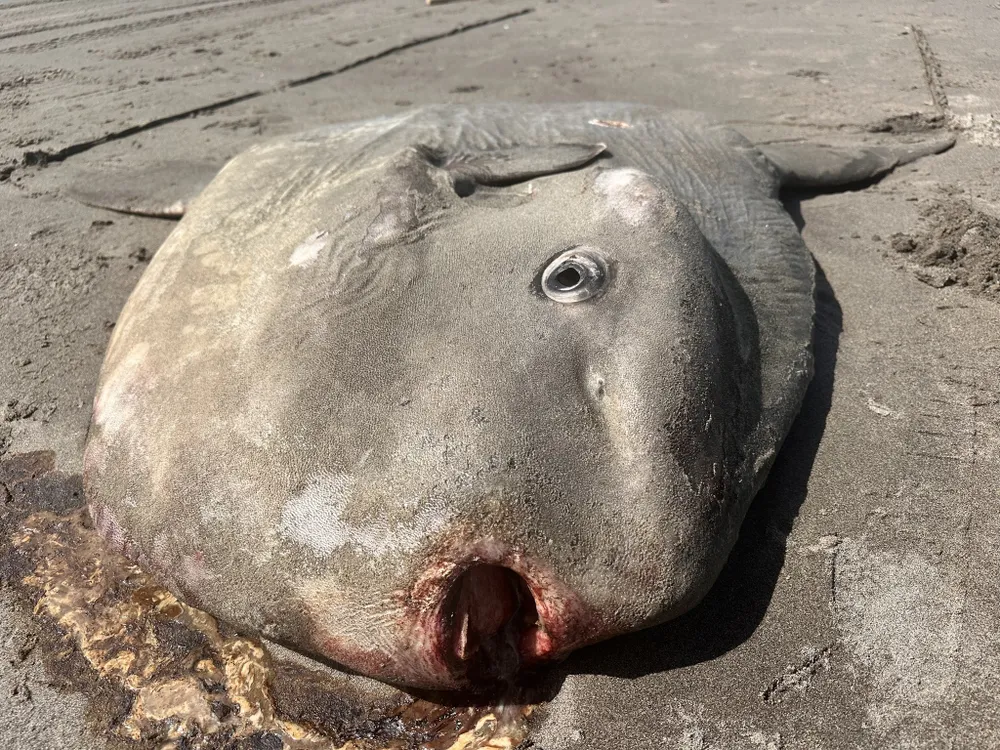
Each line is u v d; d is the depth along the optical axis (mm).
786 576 1054
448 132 1471
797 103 2590
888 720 905
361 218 1134
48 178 2199
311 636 905
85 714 972
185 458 949
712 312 1002
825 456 1216
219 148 2377
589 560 848
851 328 1479
